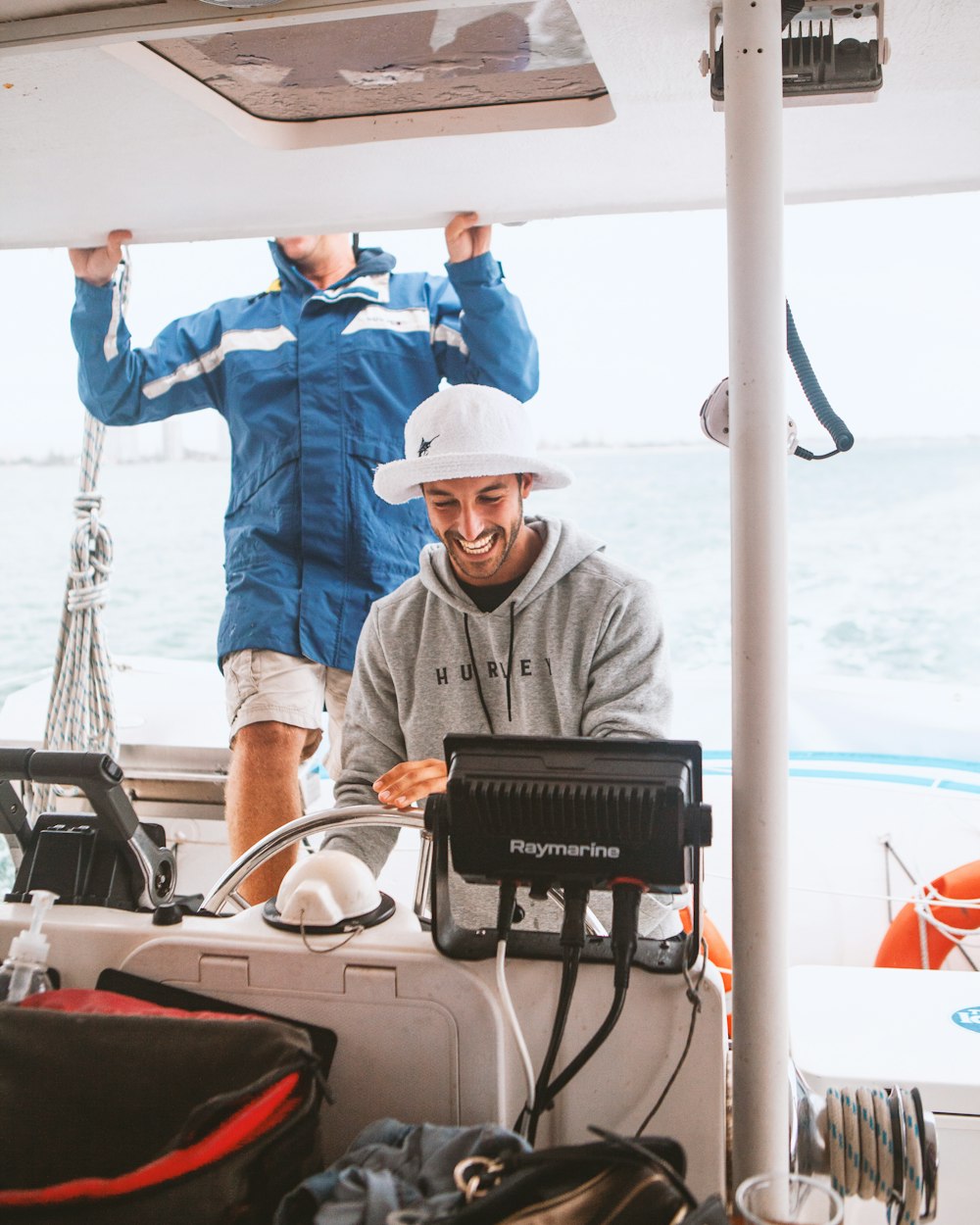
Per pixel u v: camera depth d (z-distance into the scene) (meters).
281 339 3.01
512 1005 1.21
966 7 1.47
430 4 1.33
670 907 1.61
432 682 1.88
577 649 1.81
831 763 3.36
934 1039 1.61
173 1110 1.04
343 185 2.17
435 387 3.03
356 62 1.66
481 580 1.81
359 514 2.92
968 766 3.39
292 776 2.83
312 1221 0.93
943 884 2.68
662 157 2.01
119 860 1.38
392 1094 1.23
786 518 1.16
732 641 1.17
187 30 1.40
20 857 1.48
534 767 1.14
